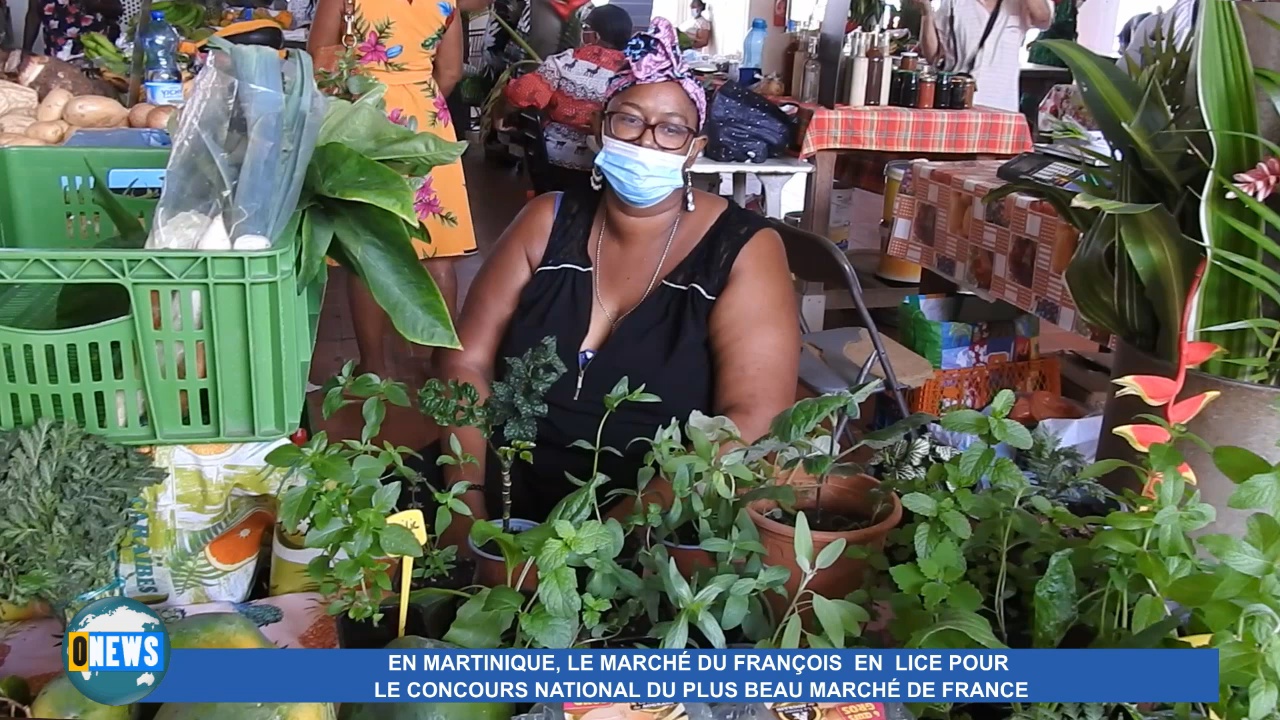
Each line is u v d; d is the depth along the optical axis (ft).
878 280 14.42
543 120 11.48
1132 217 3.57
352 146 3.15
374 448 2.96
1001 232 7.89
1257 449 3.24
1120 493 3.39
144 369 2.81
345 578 2.48
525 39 16.76
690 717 2.37
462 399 3.13
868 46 12.68
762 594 2.76
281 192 2.84
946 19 14.76
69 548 2.60
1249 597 2.16
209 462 3.04
